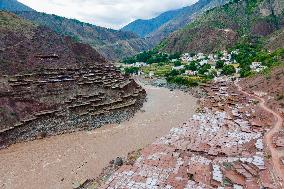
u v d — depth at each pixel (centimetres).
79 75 18512
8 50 17500
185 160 10469
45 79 16862
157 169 9856
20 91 15175
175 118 16088
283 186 8731
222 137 12469
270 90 19050
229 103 18038
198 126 13900
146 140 13150
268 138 12200
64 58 19638
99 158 11488
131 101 17900
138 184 8975
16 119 13825
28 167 10825
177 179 9219
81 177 10144
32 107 14688
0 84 15062
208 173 9594
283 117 14725
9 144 12619
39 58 18388
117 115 16012
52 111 14825
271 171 9556
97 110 15988
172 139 12356
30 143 12825
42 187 9594
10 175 10288
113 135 13712
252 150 11206
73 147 12450
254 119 14825
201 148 11388
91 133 13938
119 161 10788
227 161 10344
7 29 18738
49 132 13750
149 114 16788
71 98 16050
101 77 19300
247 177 9262
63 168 10750
